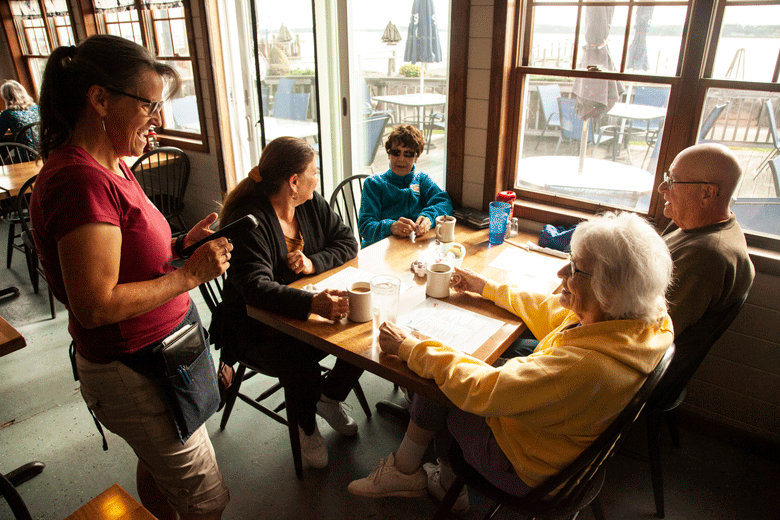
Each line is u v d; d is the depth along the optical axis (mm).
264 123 3379
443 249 2020
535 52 2221
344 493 1799
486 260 1933
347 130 3225
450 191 2553
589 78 2111
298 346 1750
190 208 4258
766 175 1855
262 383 2383
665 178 1623
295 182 1746
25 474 1854
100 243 995
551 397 1045
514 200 2381
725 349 1972
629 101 2053
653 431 1628
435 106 2994
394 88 3094
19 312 3033
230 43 3537
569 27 2105
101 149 1073
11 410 2205
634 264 1021
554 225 2301
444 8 2754
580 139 2230
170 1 3561
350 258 1944
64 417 2170
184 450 1275
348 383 1817
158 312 1186
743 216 1952
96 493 1807
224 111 3658
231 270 1664
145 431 1222
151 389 1194
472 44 2234
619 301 1046
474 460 1316
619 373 1046
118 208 1052
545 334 1456
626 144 2125
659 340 1111
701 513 1734
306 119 3430
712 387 2043
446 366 1213
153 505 1510
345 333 1446
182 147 4031
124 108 1043
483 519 1597
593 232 1071
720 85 1823
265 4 3291
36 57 5801
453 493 1371
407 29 2900
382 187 2436
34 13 5457
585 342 1076
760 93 1771
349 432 2035
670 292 1494
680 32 1885
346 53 3023
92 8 4277
